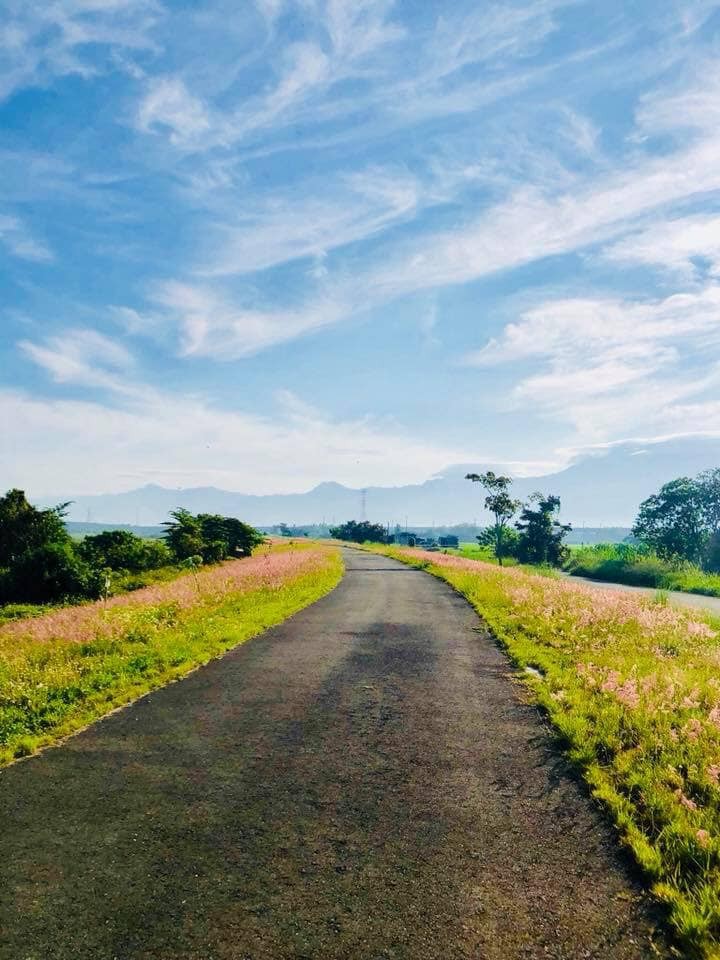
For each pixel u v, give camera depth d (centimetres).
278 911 348
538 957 312
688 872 381
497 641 1194
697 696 721
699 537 5534
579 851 416
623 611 1366
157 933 330
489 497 5684
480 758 585
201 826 452
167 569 3250
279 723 696
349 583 2553
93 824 457
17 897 364
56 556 2283
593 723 665
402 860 403
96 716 725
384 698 793
